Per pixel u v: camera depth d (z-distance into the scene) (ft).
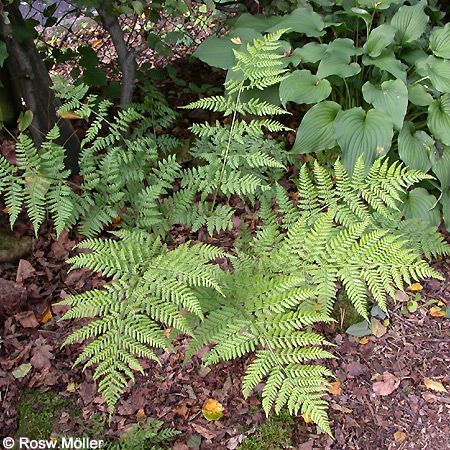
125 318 3.85
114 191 4.74
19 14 5.13
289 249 4.25
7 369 4.32
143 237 4.45
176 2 5.02
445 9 7.08
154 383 4.28
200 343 3.92
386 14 6.08
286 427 4.09
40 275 4.89
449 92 5.29
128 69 5.74
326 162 5.54
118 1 5.33
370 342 4.63
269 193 5.12
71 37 6.98
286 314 3.89
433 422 4.20
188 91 6.72
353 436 4.11
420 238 4.74
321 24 5.70
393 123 5.16
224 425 4.10
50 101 5.35
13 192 4.39
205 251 4.11
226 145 4.93
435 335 4.69
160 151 5.76
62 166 4.57
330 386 4.21
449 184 5.31
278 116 6.26
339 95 6.13
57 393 4.22
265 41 4.62
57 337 4.52
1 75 5.49
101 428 4.00
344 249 4.19
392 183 4.45
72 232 5.17
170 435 3.96
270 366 3.76
